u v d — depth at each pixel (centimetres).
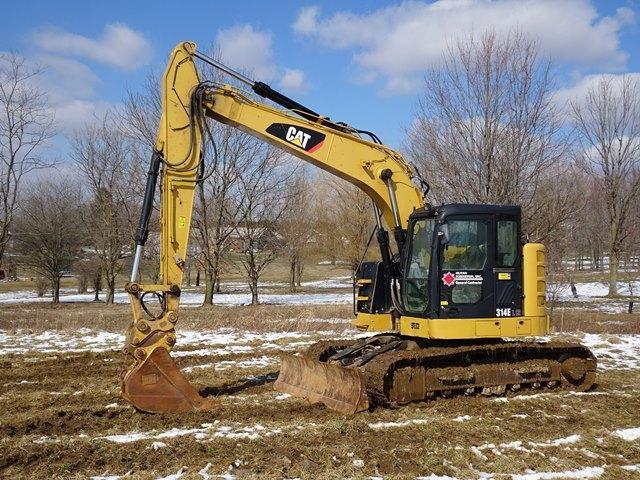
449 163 1964
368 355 912
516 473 620
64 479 584
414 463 639
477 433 741
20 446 673
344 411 823
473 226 906
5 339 1609
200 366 1185
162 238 840
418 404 870
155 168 846
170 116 857
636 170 3491
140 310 807
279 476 595
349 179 962
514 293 920
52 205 3472
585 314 2264
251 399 889
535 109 1938
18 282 5344
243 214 3031
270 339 1598
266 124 909
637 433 763
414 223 943
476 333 892
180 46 867
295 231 3700
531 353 977
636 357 1345
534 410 859
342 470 614
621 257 4569
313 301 3228
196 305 2988
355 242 3481
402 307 941
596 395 958
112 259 3231
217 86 887
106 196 3197
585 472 624
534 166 1944
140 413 803
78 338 1627
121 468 614
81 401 891
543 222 1986
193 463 628
